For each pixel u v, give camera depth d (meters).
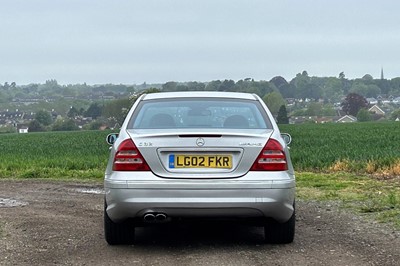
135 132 7.04
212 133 6.75
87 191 13.14
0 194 12.78
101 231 8.31
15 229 8.48
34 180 15.91
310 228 8.39
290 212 6.93
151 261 6.62
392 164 16.09
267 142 6.84
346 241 7.46
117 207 6.76
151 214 6.67
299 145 27.61
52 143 41.12
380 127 58.31
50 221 9.12
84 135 57.69
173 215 6.69
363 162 17.03
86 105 150.88
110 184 6.82
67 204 11.00
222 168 6.74
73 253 7.05
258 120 7.41
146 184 6.66
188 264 6.46
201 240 7.72
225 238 7.83
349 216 9.15
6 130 111.69
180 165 6.74
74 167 18.92
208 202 6.61
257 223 6.97
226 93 8.20
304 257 6.72
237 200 6.64
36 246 7.41
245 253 6.95
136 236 8.00
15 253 7.06
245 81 114.88
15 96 194.62
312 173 16.33
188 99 7.88
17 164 19.52
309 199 11.15
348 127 60.38
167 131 6.91
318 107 127.25
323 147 24.70
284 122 83.00
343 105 129.25
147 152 6.77
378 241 7.37
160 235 8.06
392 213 8.98
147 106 7.75
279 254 6.88
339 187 12.79
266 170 6.77
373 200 10.45
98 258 6.79
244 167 6.75
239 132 6.86
